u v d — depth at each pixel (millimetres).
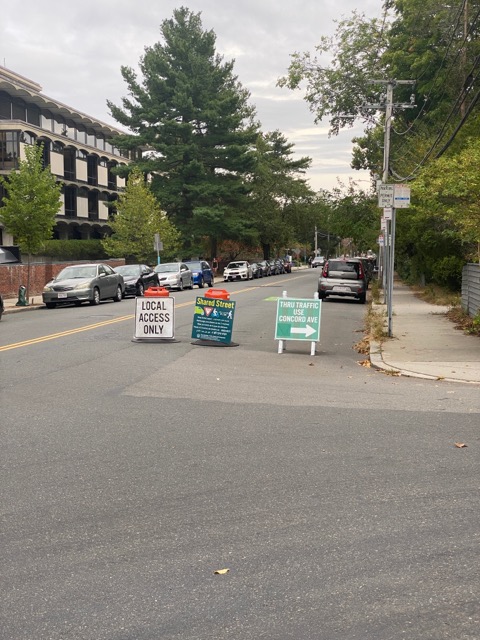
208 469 6184
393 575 4090
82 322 19312
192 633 3496
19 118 53219
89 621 3619
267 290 36031
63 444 7012
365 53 42969
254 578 4082
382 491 5578
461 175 14789
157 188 56000
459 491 5555
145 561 4340
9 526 4918
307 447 6879
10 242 48500
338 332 18172
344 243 115312
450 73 29188
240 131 58125
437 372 11266
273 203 69875
